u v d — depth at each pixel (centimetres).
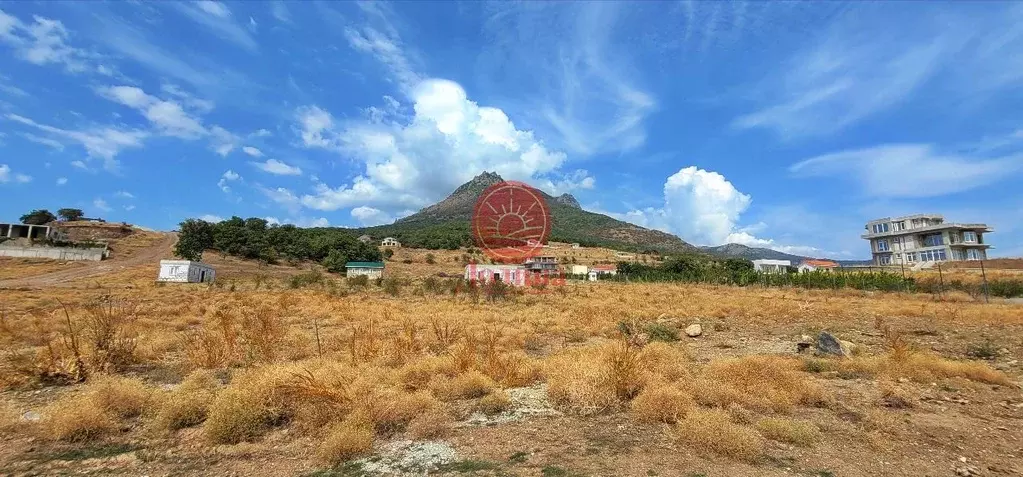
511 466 454
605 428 568
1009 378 831
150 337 1203
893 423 571
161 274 5444
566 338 1375
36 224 9350
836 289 4088
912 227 7638
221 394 594
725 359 917
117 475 450
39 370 813
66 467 467
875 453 482
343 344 1166
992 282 3838
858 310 2294
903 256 7662
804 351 1107
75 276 5644
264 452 503
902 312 2127
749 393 668
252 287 4028
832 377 834
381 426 569
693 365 903
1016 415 609
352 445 492
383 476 437
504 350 1108
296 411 598
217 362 927
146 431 564
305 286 4016
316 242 9606
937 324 1730
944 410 635
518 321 1817
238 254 8544
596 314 1984
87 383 792
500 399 665
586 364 752
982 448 495
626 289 4116
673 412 588
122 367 916
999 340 1295
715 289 4297
